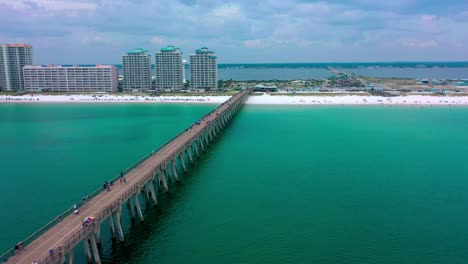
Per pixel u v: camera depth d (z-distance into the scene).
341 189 83.56
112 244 59.50
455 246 59.50
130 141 132.50
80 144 127.75
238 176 92.88
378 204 75.25
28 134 145.25
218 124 150.75
